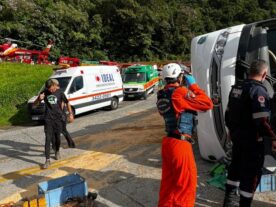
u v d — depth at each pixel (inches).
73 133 448.1
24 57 1207.6
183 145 170.6
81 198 205.6
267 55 218.7
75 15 2203.5
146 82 892.0
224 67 227.9
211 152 257.0
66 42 2128.4
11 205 207.3
